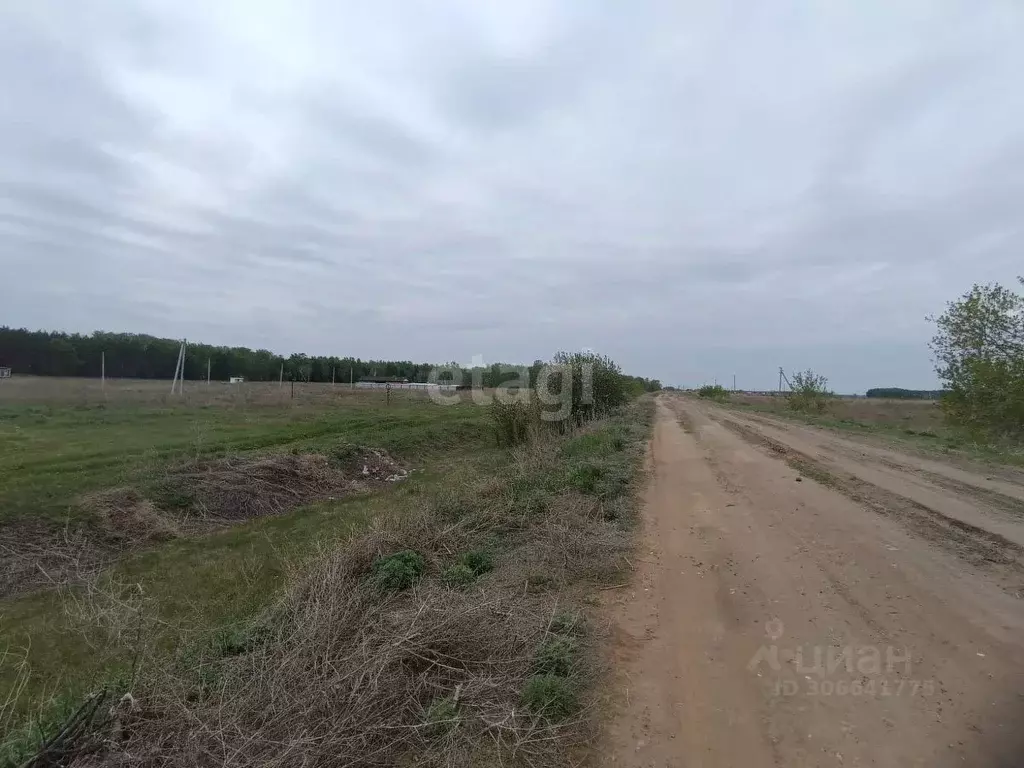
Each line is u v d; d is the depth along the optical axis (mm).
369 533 6680
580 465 10828
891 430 21234
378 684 3361
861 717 3260
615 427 18922
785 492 9406
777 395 68938
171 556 8117
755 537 6887
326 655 3553
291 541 8719
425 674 3656
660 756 3027
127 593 6477
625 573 5852
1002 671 3689
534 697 3480
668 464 12820
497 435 17203
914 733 3090
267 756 2785
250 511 10367
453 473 13773
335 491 12250
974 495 8969
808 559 6008
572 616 4613
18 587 6895
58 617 5949
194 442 13656
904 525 7199
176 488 10164
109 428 15945
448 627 3992
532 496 8656
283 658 3568
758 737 3137
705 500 9055
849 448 15172
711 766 2928
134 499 9430
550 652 3984
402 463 15531
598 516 7867
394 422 21109
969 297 16609
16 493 8969
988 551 6141
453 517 7742
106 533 8492
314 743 2887
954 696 3426
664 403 50438
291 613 4699
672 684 3730
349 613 4148
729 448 15438
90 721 3014
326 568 5176
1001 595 4949
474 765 3008
